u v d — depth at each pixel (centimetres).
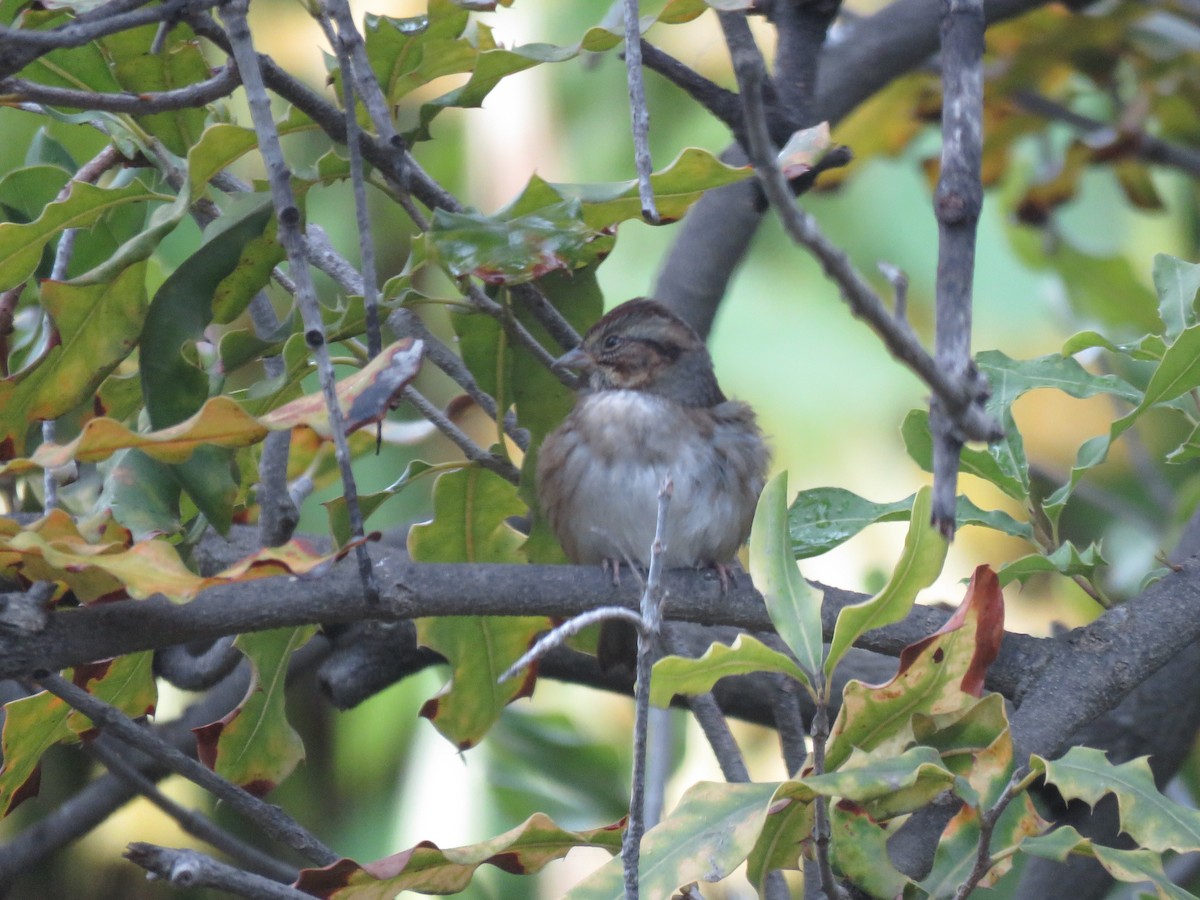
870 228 1195
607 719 1110
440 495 750
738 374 1146
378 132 616
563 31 1090
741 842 495
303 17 1130
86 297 614
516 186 1096
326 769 1123
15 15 636
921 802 538
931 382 385
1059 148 1439
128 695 697
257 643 688
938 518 423
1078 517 1271
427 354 768
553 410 771
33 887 1104
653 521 831
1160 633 649
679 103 1097
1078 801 807
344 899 549
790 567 546
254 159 1072
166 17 501
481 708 750
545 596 609
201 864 508
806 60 741
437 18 648
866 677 859
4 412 621
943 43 471
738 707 891
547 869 1072
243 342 664
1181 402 711
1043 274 1224
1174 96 1178
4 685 875
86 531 568
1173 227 1302
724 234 931
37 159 774
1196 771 1077
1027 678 650
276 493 644
